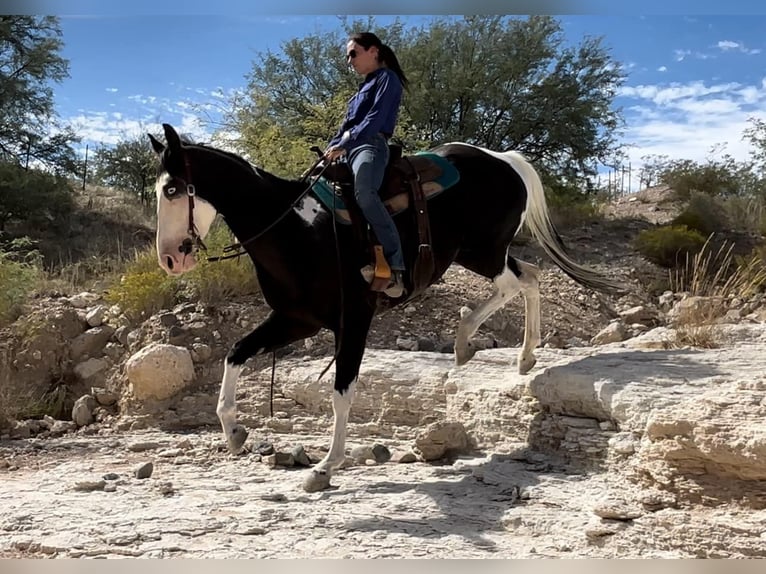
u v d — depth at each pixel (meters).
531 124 19.69
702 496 4.99
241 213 6.17
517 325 11.32
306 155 12.61
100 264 13.50
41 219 19.58
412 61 18.98
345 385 6.26
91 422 9.02
